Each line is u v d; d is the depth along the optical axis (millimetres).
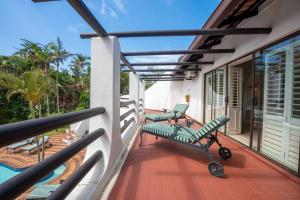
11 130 971
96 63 2883
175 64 6238
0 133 904
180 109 7637
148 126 4312
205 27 3561
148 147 4156
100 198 2166
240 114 5547
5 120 15852
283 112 3088
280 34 3033
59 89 19734
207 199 2184
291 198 2229
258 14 3525
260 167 3070
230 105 5438
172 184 2512
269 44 3391
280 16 3033
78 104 22016
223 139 4918
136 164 3178
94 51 2898
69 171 7027
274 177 2732
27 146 10375
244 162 3279
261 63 3650
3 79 10250
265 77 3557
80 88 22469
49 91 11195
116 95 3055
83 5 1823
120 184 2504
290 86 2943
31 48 16047
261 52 3641
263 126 3609
